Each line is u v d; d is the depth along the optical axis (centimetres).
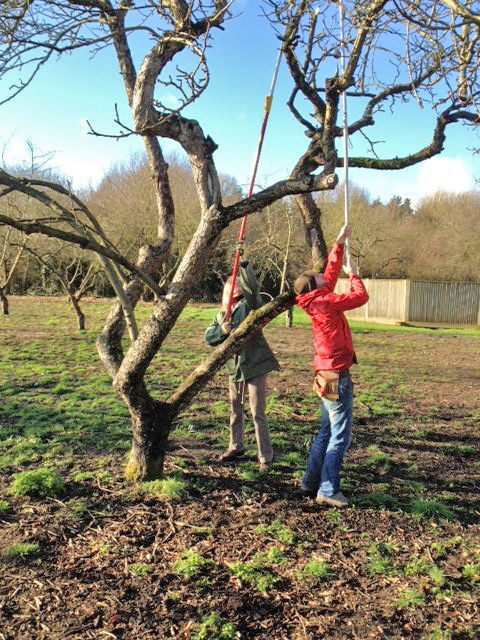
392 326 2277
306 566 324
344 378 406
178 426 616
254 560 328
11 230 1530
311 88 461
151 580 306
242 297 493
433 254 3338
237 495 425
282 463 500
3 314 1903
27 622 271
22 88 375
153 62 393
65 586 301
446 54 434
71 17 422
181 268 400
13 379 856
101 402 714
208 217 396
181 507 399
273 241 1808
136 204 2273
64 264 2197
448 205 3784
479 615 284
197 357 1136
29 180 379
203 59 361
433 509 409
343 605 290
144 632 264
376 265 3155
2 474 459
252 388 472
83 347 1202
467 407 788
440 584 311
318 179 359
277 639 262
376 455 538
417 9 356
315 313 402
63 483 430
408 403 801
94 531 363
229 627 267
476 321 2614
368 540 362
